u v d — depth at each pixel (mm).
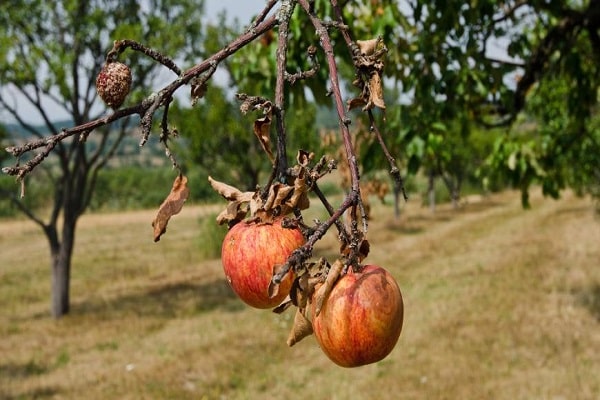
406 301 13930
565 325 10531
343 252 1436
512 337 10141
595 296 12352
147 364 10250
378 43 1498
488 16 4707
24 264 25484
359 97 1455
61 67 13086
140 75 14242
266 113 1376
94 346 11648
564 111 7910
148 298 16141
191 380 9398
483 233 25625
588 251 18047
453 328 11125
